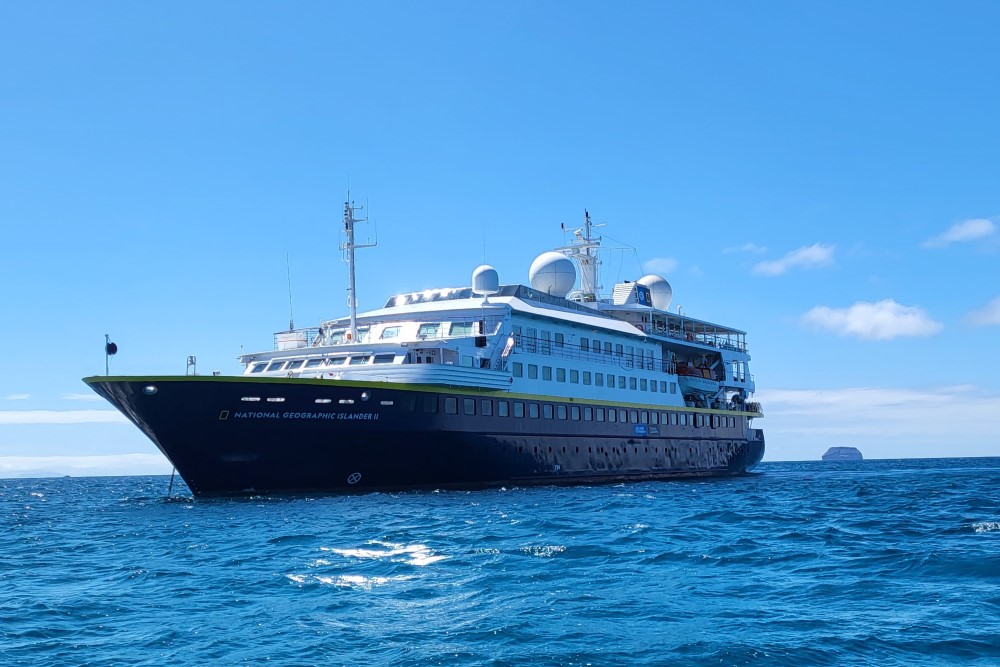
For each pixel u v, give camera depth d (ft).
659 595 58.34
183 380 123.75
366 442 137.59
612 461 185.57
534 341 171.42
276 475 134.10
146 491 260.21
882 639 46.16
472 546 80.94
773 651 44.04
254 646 46.44
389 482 144.66
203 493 134.82
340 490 140.97
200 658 44.47
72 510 150.71
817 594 58.23
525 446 161.68
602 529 94.02
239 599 58.59
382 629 49.65
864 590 59.16
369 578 65.46
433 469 147.23
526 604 55.62
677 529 94.68
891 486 194.80
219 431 127.44
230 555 79.00
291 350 155.84
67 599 59.88
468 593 59.31
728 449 232.12
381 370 142.31
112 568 74.23
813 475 286.66
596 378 184.96
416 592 59.82
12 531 112.37
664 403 207.51
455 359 150.82
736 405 243.19
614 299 222.07
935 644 45.19
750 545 81.41
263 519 108.06
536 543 82.74
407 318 165.99
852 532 92.38
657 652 44.42
